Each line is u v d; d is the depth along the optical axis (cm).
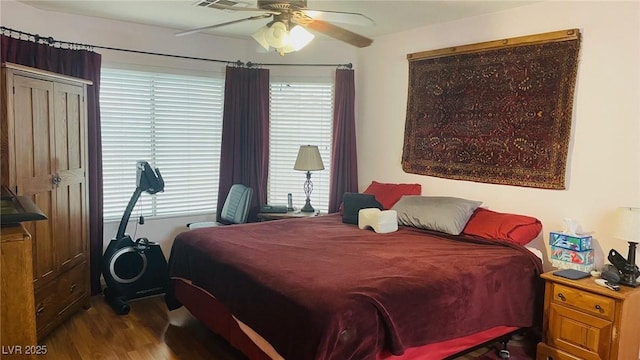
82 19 402
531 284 298
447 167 398
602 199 305
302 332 212
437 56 401
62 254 334
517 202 351
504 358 298
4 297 182
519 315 291
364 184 486
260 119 482
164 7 369
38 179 303
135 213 447
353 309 213
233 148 478
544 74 329
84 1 355
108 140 427
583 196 314
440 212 356
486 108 367
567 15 317
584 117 312
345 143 479
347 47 484
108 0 352
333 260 277
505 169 356
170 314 370
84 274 370
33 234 297
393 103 448
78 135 355
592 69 306
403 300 232
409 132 430
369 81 472
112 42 419
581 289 272
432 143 410
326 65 487
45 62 370
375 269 260
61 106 330
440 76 400
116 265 385
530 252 305
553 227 330
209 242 320
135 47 431
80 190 359
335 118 479
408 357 240
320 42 486
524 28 343
